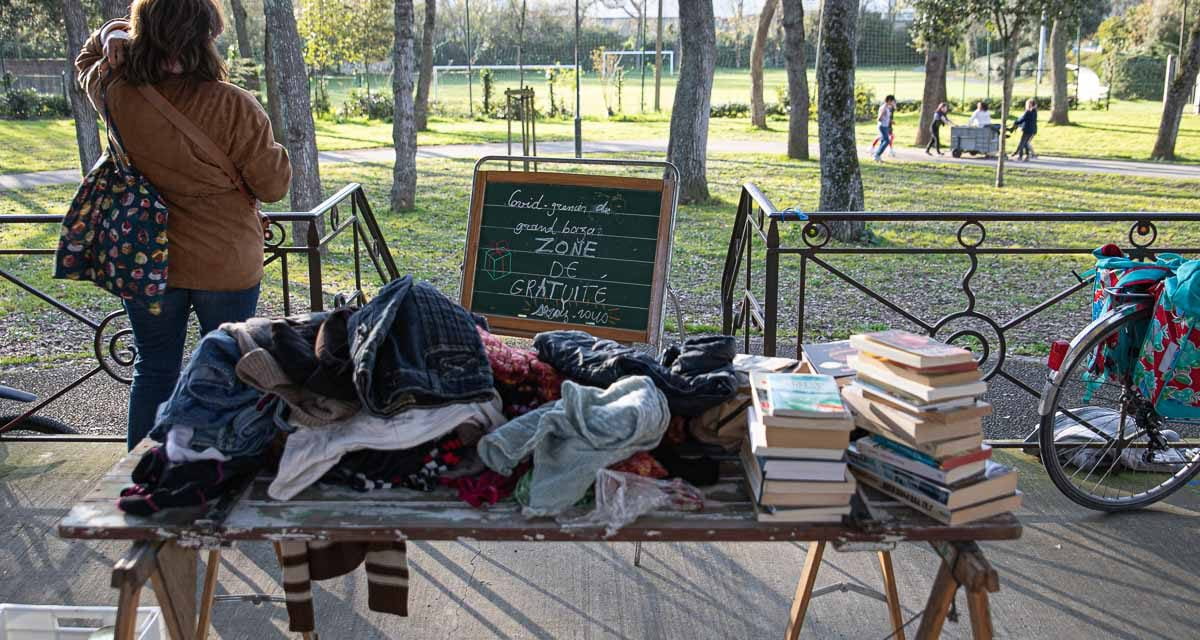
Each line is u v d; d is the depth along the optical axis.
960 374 1.89
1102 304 3.50
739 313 5.18
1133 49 46.28
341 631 2.73
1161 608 2.87
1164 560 3.13
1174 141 21.86
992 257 10.89
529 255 4.16
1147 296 3.30
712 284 9.59
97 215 2.81
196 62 2.75
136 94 2.73
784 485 1.87
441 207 14.48
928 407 1.87
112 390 5.97
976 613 1.83
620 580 3.01
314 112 34.31
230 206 2.94
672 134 14.84
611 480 1.95
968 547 1.88
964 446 1.91
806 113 20.95
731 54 61.94
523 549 3.20
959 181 18.03
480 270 4.21
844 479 1.88
